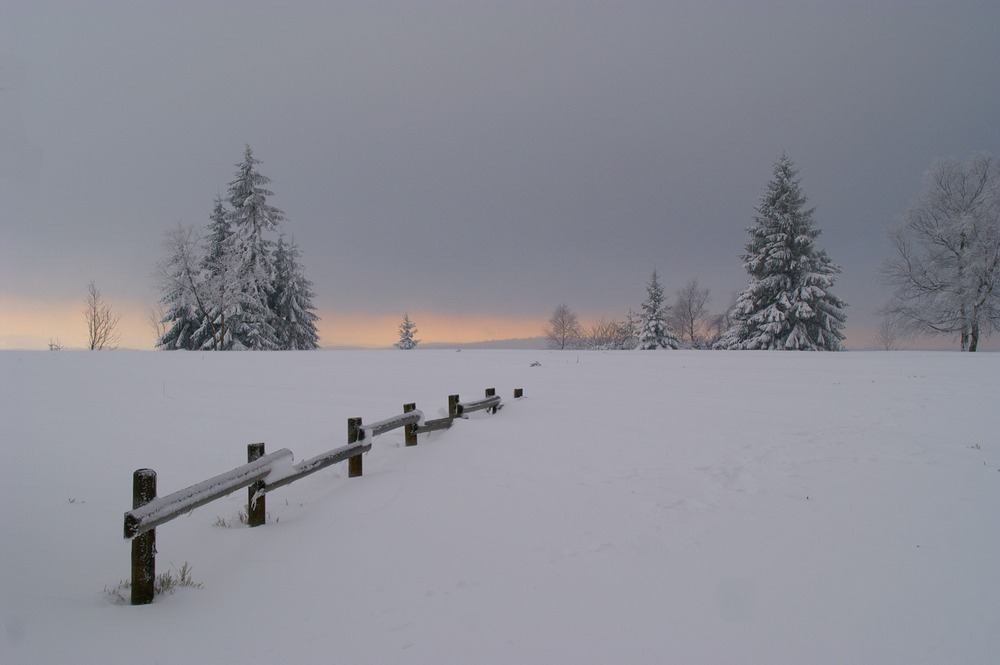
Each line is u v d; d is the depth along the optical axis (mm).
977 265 35250
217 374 18359
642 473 6934
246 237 47312
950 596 3766
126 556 4684
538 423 10102
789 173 47500
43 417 11164
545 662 2986
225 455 8273
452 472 7031
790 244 46781
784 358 25016
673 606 3611
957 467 7047
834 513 5422
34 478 7031
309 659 3008
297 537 4934
